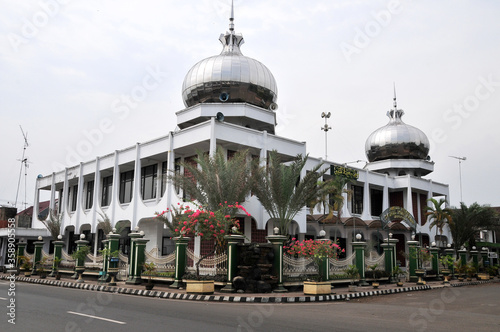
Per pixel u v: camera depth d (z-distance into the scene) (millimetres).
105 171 31359
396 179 37344
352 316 10836
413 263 25109
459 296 18203
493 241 45656
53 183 35844
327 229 31062
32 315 9828
